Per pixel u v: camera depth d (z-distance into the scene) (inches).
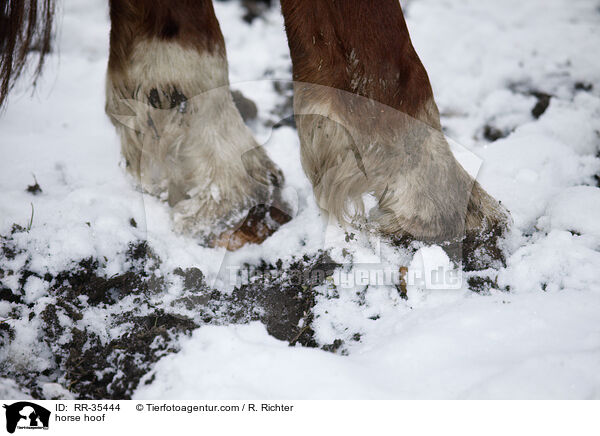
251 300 26.2
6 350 24.5
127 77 26.6
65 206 29.2
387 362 22.6
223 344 23.4
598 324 23.1
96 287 26.6
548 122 34.6
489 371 21.7
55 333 25.2
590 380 21.1
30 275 26.8
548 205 29.0
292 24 24.8
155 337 24.4
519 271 26.1
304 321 25.7
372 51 24.5
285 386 21.9
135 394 23.1
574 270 25.6
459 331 23.2
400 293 26.0
